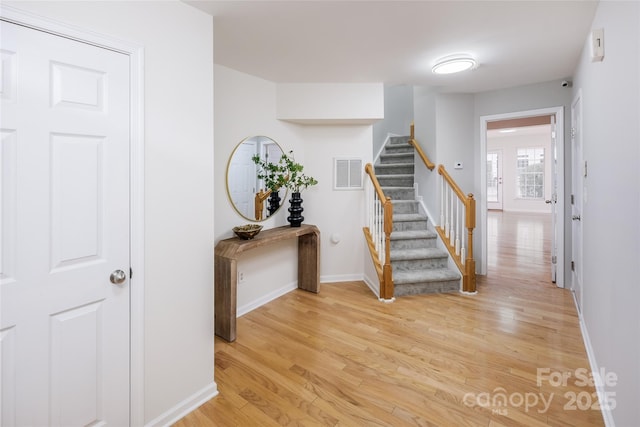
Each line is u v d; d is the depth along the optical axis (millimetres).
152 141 1572
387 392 1854
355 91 3465
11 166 1179
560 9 1960
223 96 2896
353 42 2432
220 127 2877
